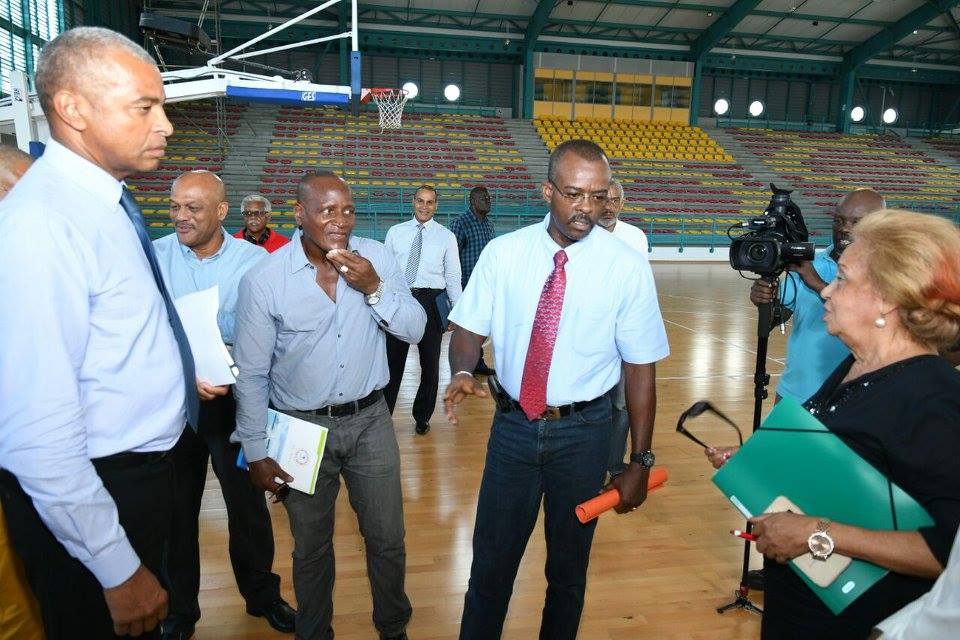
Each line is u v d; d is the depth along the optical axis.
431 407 3.94
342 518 2.87
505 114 21.12
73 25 12.20
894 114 22.34
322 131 18.67
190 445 1.86
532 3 17.86
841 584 1.01
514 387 1.66
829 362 2.00
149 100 1.12
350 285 1.67
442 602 2.25
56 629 1.16
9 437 0.97
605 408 1.67
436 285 3.85
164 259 2.11
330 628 1.89
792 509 1.08
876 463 1.01
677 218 17.44
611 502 1.52
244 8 17.27
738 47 20.88
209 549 2.58
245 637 2.05
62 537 1.03
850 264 1.08
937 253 0.97
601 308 1.59
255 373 1.69
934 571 0.92
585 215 1.49
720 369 5.69
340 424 1.75
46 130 4.61
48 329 0.97
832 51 21.38
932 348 1.04
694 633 2.09
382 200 16.47
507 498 1.69
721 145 20.84
